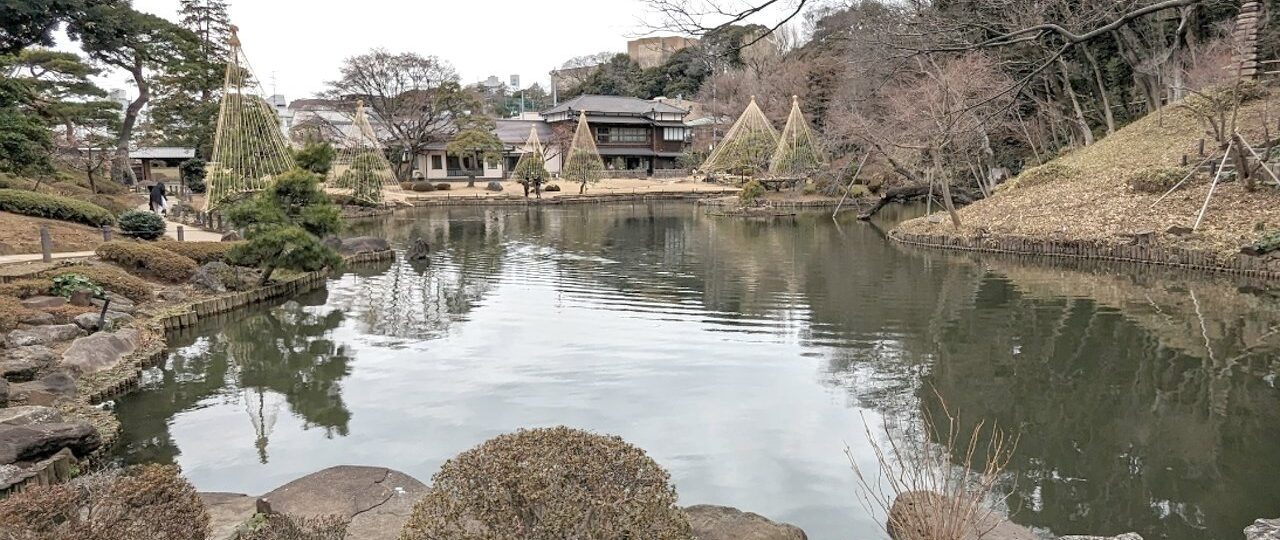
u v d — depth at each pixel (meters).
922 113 22.48
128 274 12.77
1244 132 19.03
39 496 3.41
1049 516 5.46
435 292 14.98
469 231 27.69
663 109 63.09
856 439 6.91
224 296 12.76
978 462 6.37
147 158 42.84
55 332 9.32
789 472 6.18
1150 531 5.27
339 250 19.14
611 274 17.20
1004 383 8.62
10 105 19.97
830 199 36.34
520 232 27.23
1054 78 26.95
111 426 7.05
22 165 19.70
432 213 35.78
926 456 5.26
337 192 34.97
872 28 11.11
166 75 32.47
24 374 7.64
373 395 8.32
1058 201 20.61
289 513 4.66
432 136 50.34
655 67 71.56
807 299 13.83
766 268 17.81
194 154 39.94
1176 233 16.34
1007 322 11.66
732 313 12.62
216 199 22.75
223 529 4.56
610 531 2.87
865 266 17.84
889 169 32.62
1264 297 12.89
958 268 17.12
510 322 12.02
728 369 9.19
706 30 6.05
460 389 8.47
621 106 62.97
